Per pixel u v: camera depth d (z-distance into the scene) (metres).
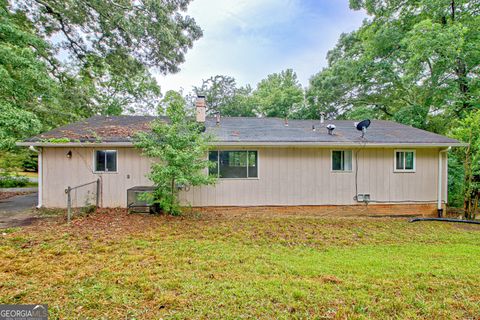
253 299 2.98
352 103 17.95
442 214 9.05
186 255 4.41
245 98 27.86
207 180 7.00
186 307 2.81
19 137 8.39
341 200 8.88
